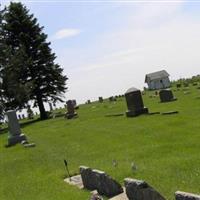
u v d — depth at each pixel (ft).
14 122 128.47
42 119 230.68
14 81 220.23
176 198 33.91
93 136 106.73
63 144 103.35
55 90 237.86
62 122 174.40
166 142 77.15
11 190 60.95
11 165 85.76
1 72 220.02
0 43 225.35
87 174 51.70
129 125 114.11
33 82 228.02
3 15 233.55
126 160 66.44
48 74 235.61
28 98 220.84
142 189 39.34
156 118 116.47
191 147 67.56
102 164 65.67
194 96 170.09
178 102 157.48
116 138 95.25
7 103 220.84
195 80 304.71
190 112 115.14
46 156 88.17
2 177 74.64
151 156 65.82
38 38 234.58
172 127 94.17
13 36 236.84
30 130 171.22
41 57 234.99
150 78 397.39
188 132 83.46
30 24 235.81
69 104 191.01
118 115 151.43
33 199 52.47
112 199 43.42
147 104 178.19
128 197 41.52
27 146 111.86
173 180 47.52
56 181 59.82
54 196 51.29
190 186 44.14
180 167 52.95
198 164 52.70
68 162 75.15
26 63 227.20
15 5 235.61
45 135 135.23
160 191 44.32
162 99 173.88
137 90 137.39
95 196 43.19
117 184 45.91
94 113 187.21
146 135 90.53
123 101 239.71
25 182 64.34
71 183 57.36
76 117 184.75
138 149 74.95
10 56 222.48
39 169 73.82
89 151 84.48
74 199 47.60
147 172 53.42
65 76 240.73
